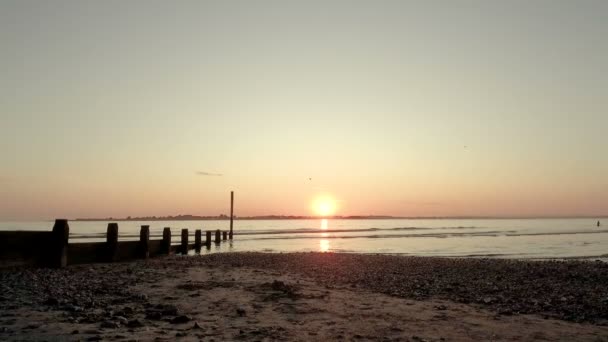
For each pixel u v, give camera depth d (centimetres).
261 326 709
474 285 1379
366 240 5741
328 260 2341
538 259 2964
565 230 9662
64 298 885
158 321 721
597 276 1648
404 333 686
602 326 790
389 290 1242
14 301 839
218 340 607
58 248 1378
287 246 4472
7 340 569
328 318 790
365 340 635
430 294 1183
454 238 6259
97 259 1667
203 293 1038
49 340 574
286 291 1085
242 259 2314
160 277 1337
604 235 7075
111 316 732
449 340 647
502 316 856
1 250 1257
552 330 736
